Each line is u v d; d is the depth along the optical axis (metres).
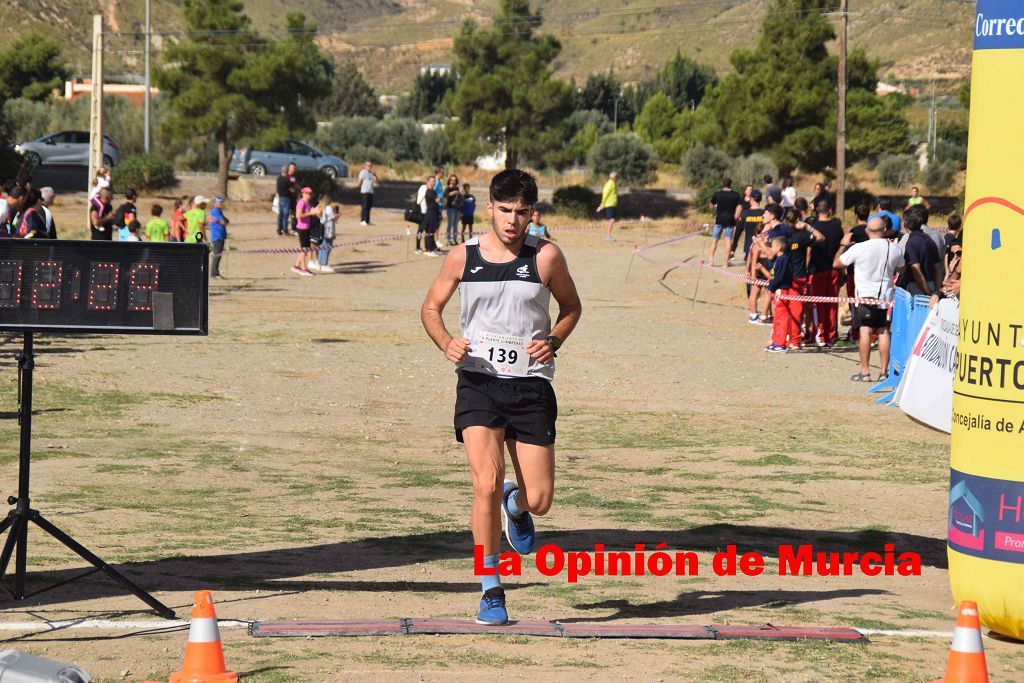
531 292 8.89
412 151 112.69
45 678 7.12
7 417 18.75
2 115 85.00
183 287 8.91
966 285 9.60
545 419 9.01
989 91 9.34
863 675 8.10
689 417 20.94
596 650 8.52
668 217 77.50
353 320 34.41
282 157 82.88
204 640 7.46
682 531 12.90
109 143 80.06
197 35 73.69
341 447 17.67
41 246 8.80
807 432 19.52
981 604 9.48
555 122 76.00
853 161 81.19
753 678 7.95
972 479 9.52
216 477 15.13
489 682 7.64
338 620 9.06
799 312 29.92
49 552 11.00
